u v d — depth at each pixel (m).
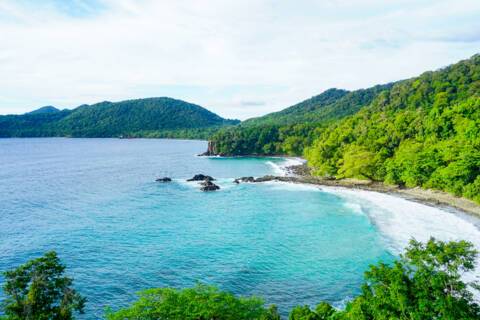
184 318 22.97
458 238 54.28
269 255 52.09
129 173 138.62
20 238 59.47
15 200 88.06
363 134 128.62
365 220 67.25
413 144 101.62
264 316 25.25
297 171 144.00
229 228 65.31
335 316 27.64
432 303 20.33
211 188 102.44
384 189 96.81
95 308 38.31
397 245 53.47
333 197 90.00
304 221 68.75
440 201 78.88
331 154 129.00
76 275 45.78
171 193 98.75
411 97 152.62
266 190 102.00
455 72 157.38
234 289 42.34
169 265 49.03
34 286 22.61
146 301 24.75
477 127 84.75
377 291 23.42
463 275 41.00
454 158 80.62
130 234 62.09
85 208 80.88
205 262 49.94
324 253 52.34
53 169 147.88
